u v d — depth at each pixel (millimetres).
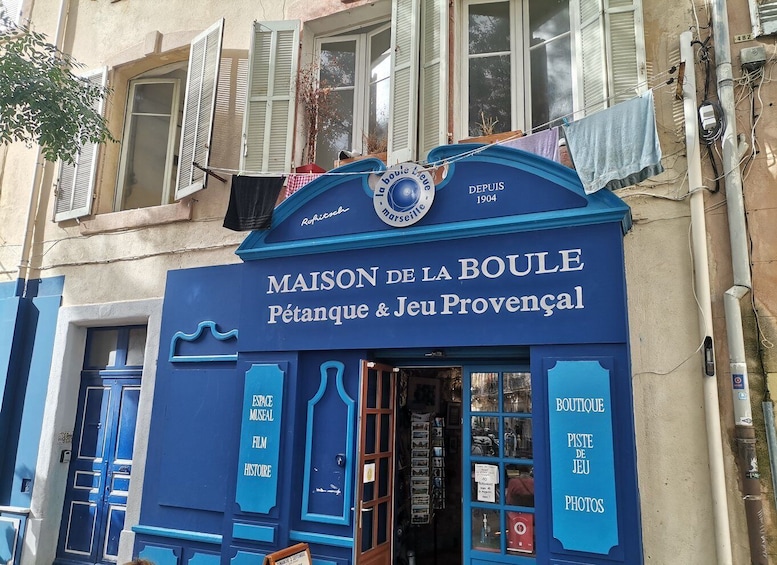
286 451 5355
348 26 6762
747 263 4406
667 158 4848
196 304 6332
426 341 4996
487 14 6176
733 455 4246
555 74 5789
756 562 4020
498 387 5156
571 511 4301
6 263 7812
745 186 4586
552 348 4590
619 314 4422
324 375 5406
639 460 4484
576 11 5441
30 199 7789
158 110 7766
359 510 5008
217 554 5578
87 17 8203
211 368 6066
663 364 4547
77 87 6582
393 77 5949
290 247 5637
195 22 7363
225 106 6820
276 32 6648
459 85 6039
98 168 7461
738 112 4707
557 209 4758
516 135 5340
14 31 7262
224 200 6535
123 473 6766
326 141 6684
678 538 4281
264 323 5668
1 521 6887
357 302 5336
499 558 4855
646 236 4781
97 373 7184
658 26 5133
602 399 4344
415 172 5242
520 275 4781
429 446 6383
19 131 6320
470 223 4992
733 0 4914
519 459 4949
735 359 4285
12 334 7344
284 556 4602
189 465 5930
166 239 6781
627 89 4980
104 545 6652
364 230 5422
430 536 6953
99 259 7176
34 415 7125
